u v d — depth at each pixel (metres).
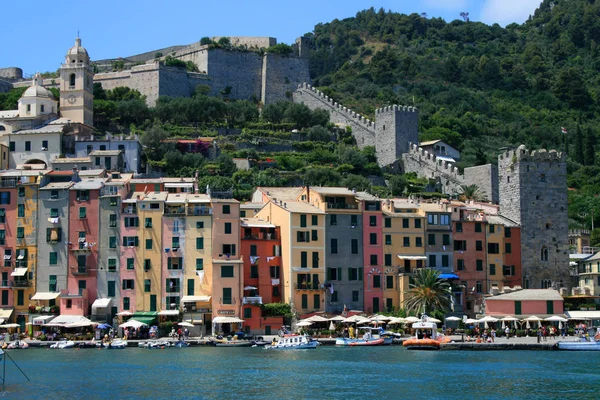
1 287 178.50
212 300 174.38
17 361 143.88
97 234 179.38
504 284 194.75
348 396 113.44
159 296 176.50
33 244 180.25
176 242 178.12
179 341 165.38
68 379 125.62
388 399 111.81
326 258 183.88
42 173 187.50
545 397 113.50
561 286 198.50
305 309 180.25
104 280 177.75
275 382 122.88
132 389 118.00
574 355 152.38
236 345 165.62
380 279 186.75
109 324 174.62
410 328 177.75
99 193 180.75
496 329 177.62
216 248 177.88
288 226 182.00
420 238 190.12
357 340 167.75
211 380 124.31
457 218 194.25
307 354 153.12
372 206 189.12
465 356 150.50
